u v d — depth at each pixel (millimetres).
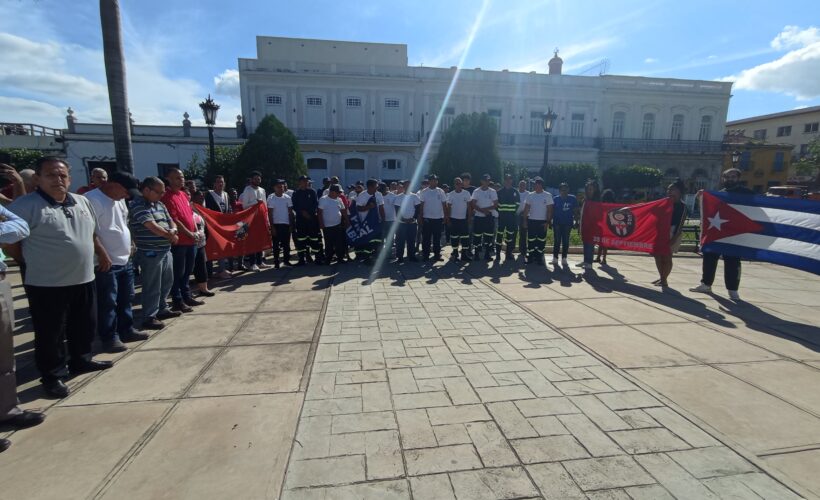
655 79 33031
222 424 2965
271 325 5070
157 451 2660
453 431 2902
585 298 6371
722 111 34438
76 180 24484
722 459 2625
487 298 6332
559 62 34062
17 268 8461
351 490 2340
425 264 9086
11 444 2727
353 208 8922
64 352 3510
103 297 4133
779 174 38125
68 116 24297
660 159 33156
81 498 2258
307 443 2756
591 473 2492
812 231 5879
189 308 5691
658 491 2350
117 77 7578
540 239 8938
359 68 28609
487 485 2391
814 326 5160
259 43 29453
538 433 2885
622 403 3285
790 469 2535
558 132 32312
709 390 3506
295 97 28109
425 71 29500
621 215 7820
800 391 3504
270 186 16922
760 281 7855
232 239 7625
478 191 9242
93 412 3123
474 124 19547
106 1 7320
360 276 7828
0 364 2861
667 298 6438
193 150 25891
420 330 4914
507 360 4074
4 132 27672
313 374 3758
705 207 6766
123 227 4402
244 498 2268
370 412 3135
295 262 9375
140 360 4051
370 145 28422
